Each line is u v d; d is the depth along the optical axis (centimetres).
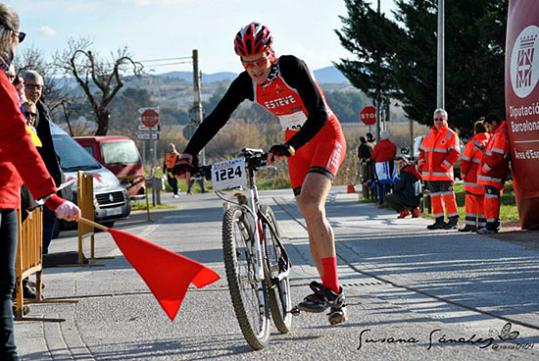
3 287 468
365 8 3359
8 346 470
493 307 731
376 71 3381
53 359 595
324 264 628
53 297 862
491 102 2647
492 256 1091
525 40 1398
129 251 481
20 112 454
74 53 4038
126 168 2536
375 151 2277
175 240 1509
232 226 580
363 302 776
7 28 471
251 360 570
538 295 785
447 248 1198
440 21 2245
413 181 1858
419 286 859
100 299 845
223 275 990
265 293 616
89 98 4091
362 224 1731
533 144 1380
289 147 595
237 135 6812
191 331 675
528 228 1473
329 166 621
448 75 2617
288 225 1738
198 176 638
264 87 621
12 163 457
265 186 4431
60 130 1966
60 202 464
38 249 822
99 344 639
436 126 1551
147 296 851
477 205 1484
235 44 605
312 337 636
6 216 466
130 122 9681
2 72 453
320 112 607
